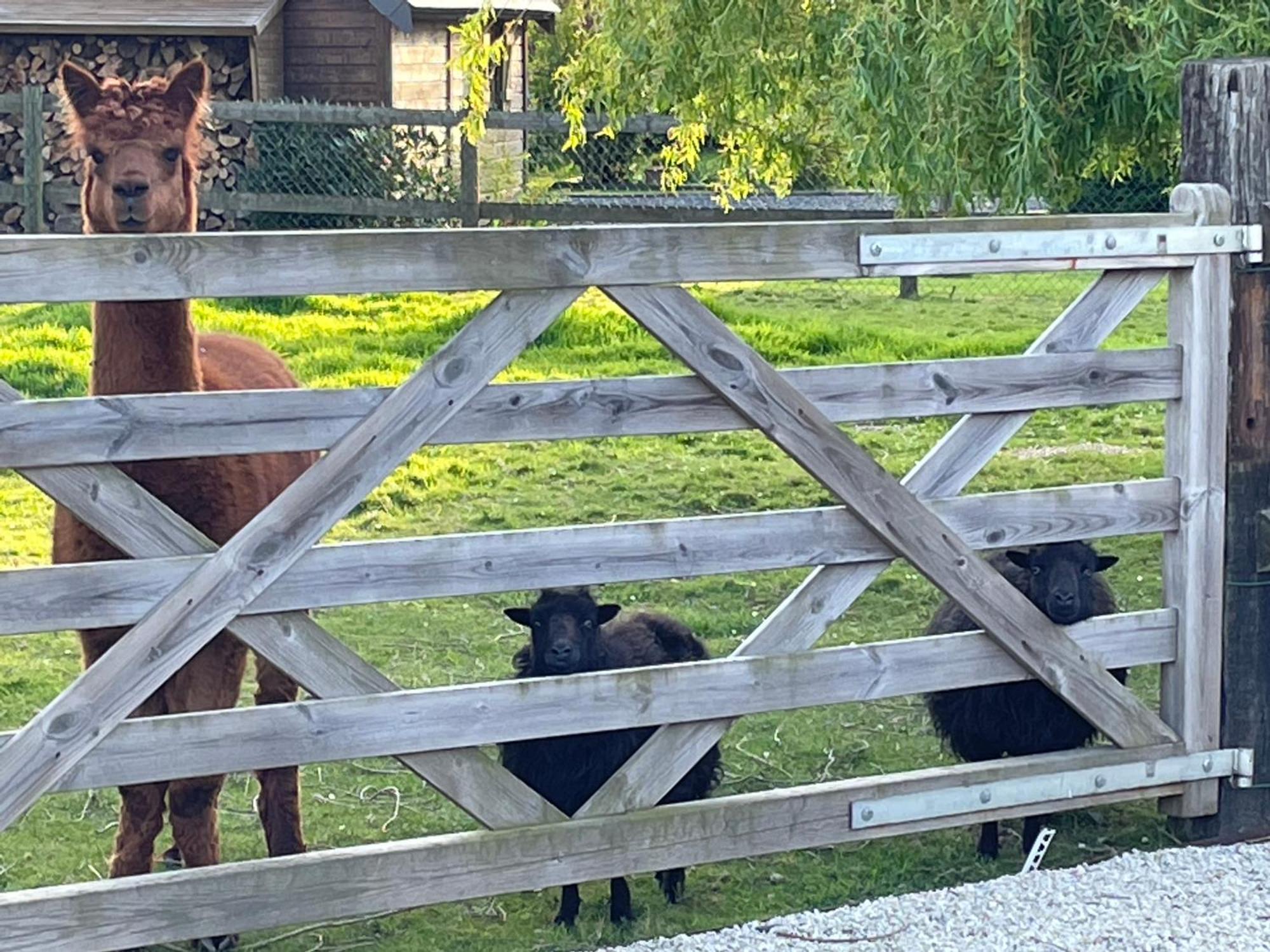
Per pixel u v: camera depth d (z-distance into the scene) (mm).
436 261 4051
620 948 4316
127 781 3953
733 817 4590
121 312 4488
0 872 5000
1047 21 7051
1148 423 10820
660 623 5543
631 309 4270
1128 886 4637
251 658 6676
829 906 4773
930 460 4707
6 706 6352
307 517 4027
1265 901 4527
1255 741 5164
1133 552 8539
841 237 4465
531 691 4324
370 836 5309
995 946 4250
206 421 3936
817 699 4648
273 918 4125
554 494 9180
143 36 17609
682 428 4395
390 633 7285
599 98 9562
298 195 15797
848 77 7629
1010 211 7141
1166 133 7301
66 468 3854
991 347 11961
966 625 5293
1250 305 4973
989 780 4879
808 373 4469
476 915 4797
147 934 3996
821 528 4566
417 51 19125
